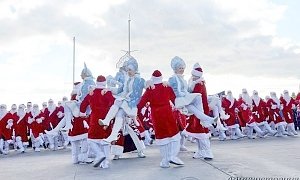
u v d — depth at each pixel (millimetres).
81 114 9375
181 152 10656
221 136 17250
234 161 8359
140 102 8008
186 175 6840
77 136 9555
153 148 13625
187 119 9008
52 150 16422
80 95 9852
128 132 9797
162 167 7816
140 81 9172
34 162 10977
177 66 8648
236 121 17781
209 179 6492
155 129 7887
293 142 14555
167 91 8000
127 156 10297
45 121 17016
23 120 16594
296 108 23438
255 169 7426
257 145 13539
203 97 8828
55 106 17812
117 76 10391
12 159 12594
